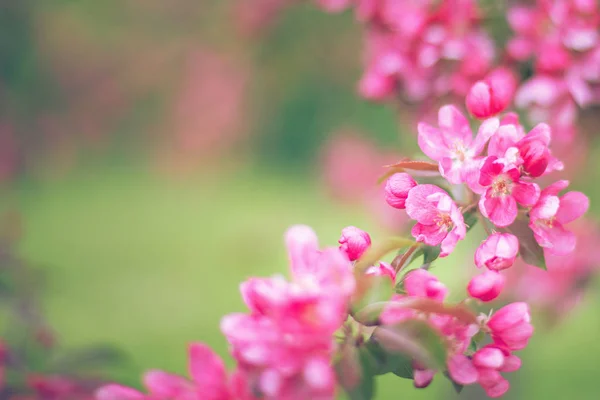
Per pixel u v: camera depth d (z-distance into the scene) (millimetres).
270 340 1637
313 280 1695
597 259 5555
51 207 13328
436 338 1729
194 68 12969
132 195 14031
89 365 3000
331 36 6969
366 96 3918
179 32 12734
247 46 7586
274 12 6957
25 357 3059
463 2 3615
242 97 13562
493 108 2240
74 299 9578
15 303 3754
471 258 5027
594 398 7570
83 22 12328
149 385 1864
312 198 14203
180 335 9047
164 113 13961
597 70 3393
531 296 5617
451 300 2365
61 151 13547
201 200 14234
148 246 11969
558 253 2119
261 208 13836
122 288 10164
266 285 1683
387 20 3912
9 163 12969
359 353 1778
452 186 2244
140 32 12836
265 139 15547
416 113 3875
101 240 12125
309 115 14602
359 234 2016
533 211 2064
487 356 1914
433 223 2090
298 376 1614
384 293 1787
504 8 3617
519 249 2123
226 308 9891
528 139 2041
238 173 15273
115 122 13883
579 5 3398
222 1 8828
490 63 3578
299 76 7496
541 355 8242
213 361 1825
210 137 14328
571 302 5652
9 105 12430
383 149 11570
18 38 11203
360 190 11695
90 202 13570
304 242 1767
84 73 12898
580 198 2133
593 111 3557
